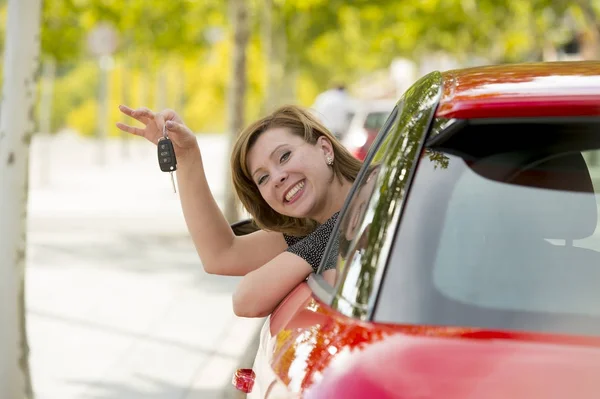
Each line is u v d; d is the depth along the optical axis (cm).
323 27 3656
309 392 232
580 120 252
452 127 258
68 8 3111
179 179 425
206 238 428
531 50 3988
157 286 1333
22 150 728
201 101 8000
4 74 731
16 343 725
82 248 1711
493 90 266
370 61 5762
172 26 3919
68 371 898
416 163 261
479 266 244
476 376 214
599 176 262
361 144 2439
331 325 249
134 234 1895
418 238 248
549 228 252
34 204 2453
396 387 215
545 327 232
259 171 399
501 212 253
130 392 823
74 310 1176
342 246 284
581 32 3538
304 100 7431
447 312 237
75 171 4188
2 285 723
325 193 395
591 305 237
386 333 233
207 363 916
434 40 4109
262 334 329
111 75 7569
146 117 414
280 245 435
